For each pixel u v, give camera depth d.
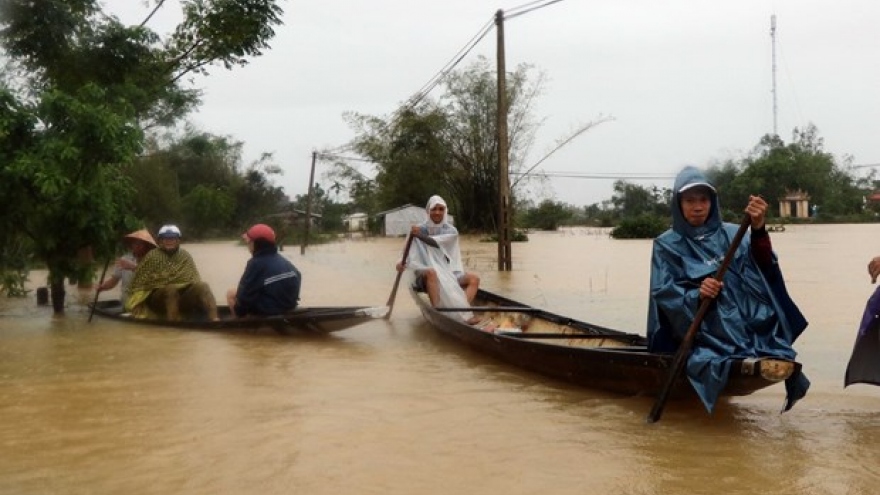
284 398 5.75
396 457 4.44
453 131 39.50
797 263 16.72
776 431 4.88
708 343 5.05
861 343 5.13
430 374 6.57
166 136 51.31
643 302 10.96
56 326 9.33
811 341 7.65
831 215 57.31
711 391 4.82
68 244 10.10
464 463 4.34
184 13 15.38
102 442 4.76
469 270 16.97
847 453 4.43
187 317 9.71
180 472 4.23
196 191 47.06
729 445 4.62
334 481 4.08
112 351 7.67
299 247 33.72
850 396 5.68
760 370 4.68
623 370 5.55
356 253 27.00
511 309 8.35
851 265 16.05
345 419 5.19
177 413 5.38
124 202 10.86
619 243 30.72
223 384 6.21
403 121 39.09
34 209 9.73
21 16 11.97
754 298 5.18
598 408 5.46
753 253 5.24
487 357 7.25
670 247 5.41
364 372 6.65
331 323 8.14
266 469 4.26
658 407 5.07
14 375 6.61
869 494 3.80
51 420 5.24
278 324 8.40
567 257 21.30
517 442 4.71
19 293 11.77
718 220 5.41
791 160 59.34
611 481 4.06
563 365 6.07
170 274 9.66
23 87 12.52
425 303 8.95
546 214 50.34
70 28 12.35
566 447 4.61
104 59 12.58
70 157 9.15
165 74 15.38
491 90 39.03
